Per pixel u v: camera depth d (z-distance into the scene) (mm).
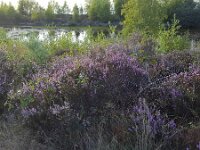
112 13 83938
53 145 4145
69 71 4688
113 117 4145
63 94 4402
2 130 4656
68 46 9344
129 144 3764
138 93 4434
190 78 4516
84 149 4012
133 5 25234
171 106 4258
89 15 85875
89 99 4285
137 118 3840
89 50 7023
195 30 51812
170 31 12125
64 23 87062
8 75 5594
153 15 25000
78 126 4125
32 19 91000
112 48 6727
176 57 6137
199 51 6680
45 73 5289
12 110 4965
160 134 3744
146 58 6117
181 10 56594
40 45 8789
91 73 4566
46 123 4293
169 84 4516
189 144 3500
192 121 3980
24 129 4445
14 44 8359
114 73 4512
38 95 4484
